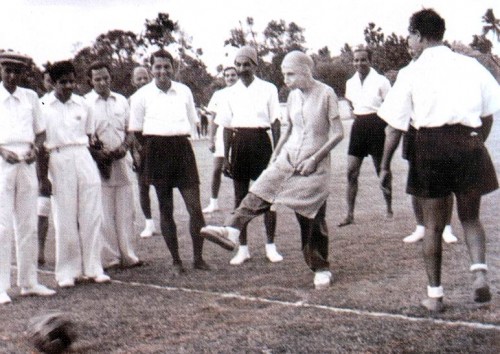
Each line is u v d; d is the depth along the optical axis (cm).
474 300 511
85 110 715
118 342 491
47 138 690
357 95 905
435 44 526
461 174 511
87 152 707
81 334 514
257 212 613
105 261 768
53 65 697
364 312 523
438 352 431
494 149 874
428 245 515
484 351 427
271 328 497
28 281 652
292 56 630
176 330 510
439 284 518
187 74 2628
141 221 1084
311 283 628
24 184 648
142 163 821
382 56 1202
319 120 621
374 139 899
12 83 641
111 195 765
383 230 853
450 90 510
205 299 595
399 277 622
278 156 636
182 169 713
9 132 639
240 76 757
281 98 2647
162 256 811
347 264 689
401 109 524
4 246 640
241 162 755
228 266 729
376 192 1188
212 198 1083
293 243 827
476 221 520
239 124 754
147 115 720
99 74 765
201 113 2944
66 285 686
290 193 609
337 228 886
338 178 1420
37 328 485
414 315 507
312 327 493
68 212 693
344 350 444
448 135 509
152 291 639
